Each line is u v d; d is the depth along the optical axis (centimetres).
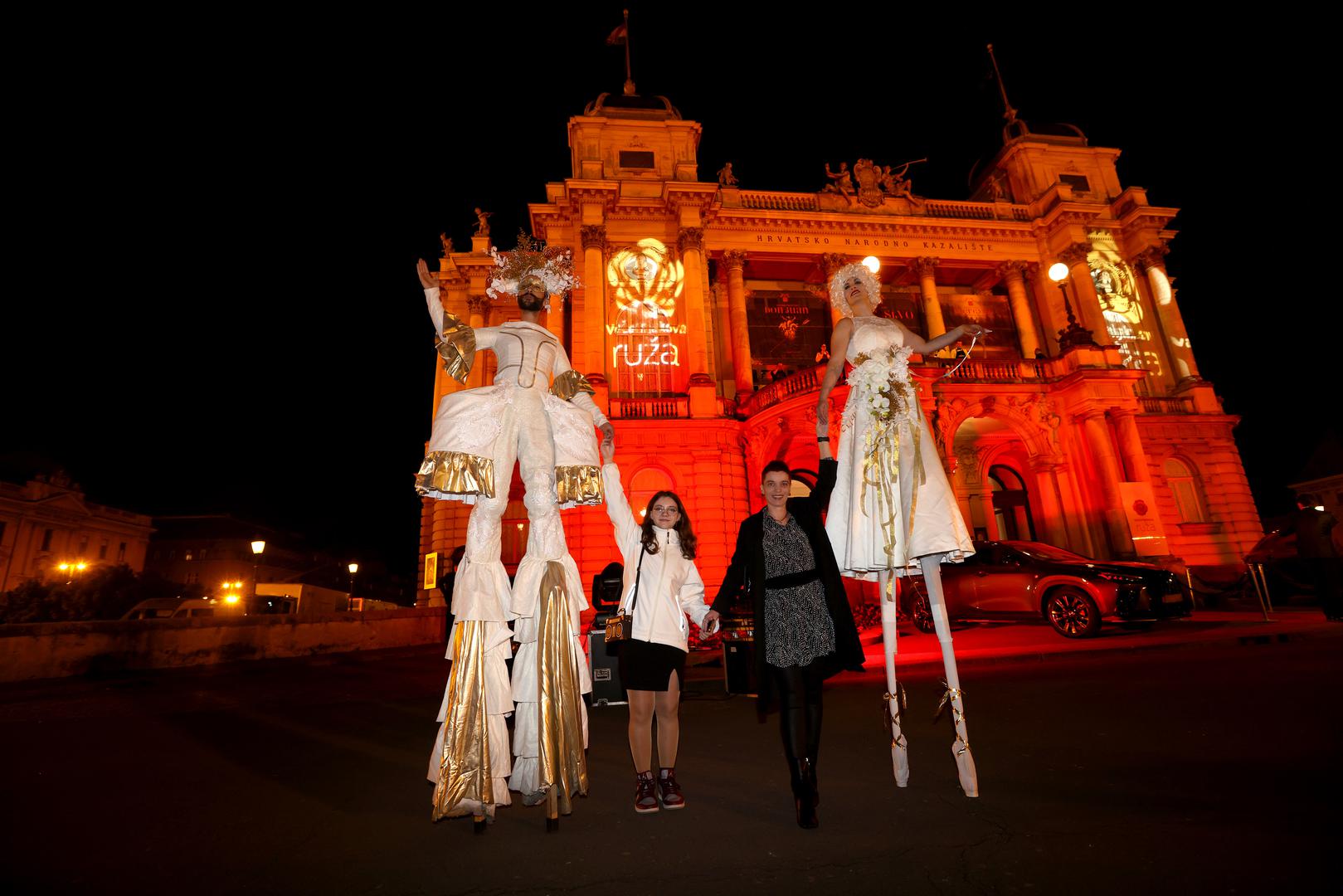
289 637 1377
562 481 356
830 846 271
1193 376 2520
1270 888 212
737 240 2483
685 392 2262
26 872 273
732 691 735
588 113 2566
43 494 5100
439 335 352
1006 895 217
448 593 573
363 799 372
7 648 964
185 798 380
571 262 402
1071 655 858
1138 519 1961
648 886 241
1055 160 2853
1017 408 2114
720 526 2034
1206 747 382
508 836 304
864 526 359
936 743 442
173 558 6222
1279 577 1444
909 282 2661
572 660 336
